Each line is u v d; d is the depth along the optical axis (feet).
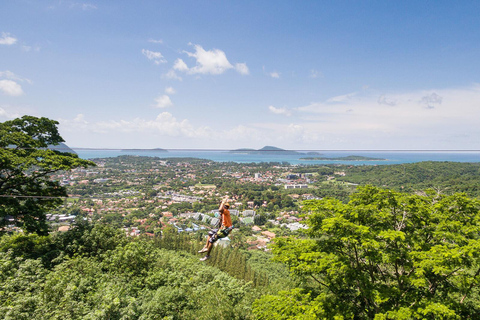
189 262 95.91
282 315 47.29
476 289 52.95
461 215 52.24
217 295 65.05
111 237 82.28
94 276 59.26
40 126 90.27
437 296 47.50
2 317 36.58
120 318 42.34
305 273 51.65
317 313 44.55
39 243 71.82
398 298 46.47
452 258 38.09
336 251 51.26
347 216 50.60
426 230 51.88
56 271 55.67
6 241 68.39
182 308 59.77
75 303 42.42
